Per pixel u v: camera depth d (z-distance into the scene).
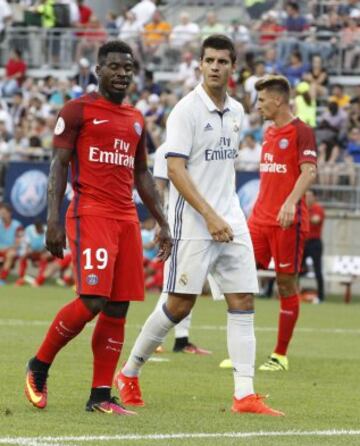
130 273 26.38
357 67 88.88
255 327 52.12
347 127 81.94
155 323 27.98
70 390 30.09
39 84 93.25
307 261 75.06
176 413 26.89
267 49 89.50
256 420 26.19
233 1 101.81
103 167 26.00
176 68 93.38
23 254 77.75
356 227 76.75
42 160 82.81
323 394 31.39
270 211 37.25
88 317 26.00
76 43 96.81
